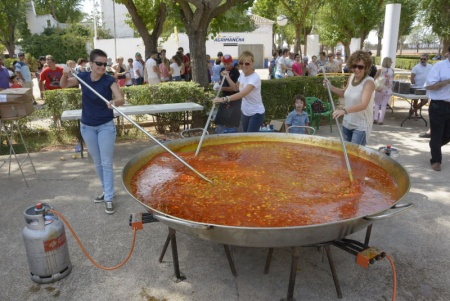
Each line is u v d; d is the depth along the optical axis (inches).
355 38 853.2
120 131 293.6
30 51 1090.7
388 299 102.1
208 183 113.2
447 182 185.6
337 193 104.8
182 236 137.0
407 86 322.0
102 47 1063.6
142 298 103.7
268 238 79.4
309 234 79.1
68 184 191.0
